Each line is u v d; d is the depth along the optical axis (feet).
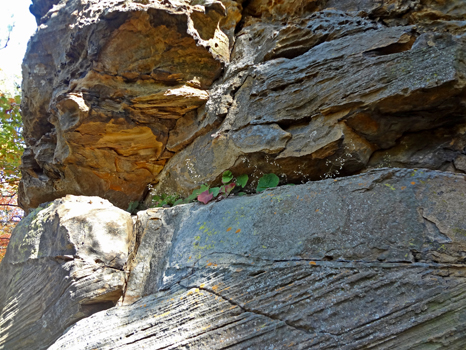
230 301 5.70
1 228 26.84
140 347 5.70
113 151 10.92
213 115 9.68
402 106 7.24
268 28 10.61
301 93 8.39
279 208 6.63
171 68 9.85
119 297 7.36
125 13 8.64
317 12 9.81
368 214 5.68
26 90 11.93
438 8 8.56
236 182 9.04
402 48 7.82
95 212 8.39
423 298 4.68
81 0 10.19
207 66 10.22
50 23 11.03
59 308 7.53
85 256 7.57
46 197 13.11
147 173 11.57
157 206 11.00
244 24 11.50
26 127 12.76
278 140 8.32
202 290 6.15
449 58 6.82
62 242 8.13
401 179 5.87
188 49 9.71
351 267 5.28
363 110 7.48
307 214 6.22
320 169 8.30
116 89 9.74
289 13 10.93
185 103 10.05
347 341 4.65
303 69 8.50
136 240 8.34
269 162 8.61
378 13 9.30
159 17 8.86
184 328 5.66
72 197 9.64
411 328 4.54
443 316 4.53
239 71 9.96
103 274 7.37
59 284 7.70
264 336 5.07
